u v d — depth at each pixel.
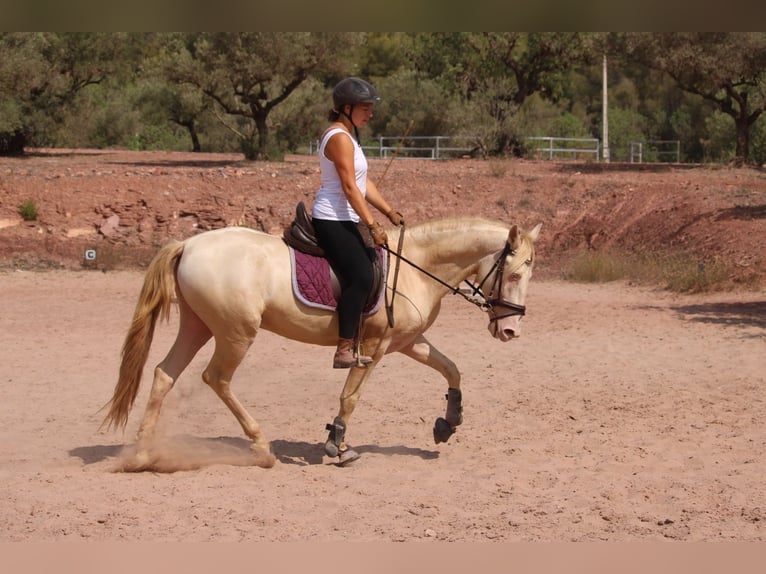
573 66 48.38
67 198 29.75
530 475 7.55
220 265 7.46
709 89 36.38
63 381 12.05
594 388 11.50
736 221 24.17
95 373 12.62
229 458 8.08
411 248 8.04
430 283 8.04
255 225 29.41
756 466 7.82
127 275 25.80
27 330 16.33
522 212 29.47
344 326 7.50
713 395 10.98
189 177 31.28
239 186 30.92
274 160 38.75
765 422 9.57
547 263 26.98
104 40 39.91
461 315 18.67
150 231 29.02
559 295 21.72
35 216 28.94
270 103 38.44
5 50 35.59
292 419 9.96
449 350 14.54
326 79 53.28
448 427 8.35
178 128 63.31
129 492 6.86
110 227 28.94
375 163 36.94
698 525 6.24
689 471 7.69
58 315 18.27
